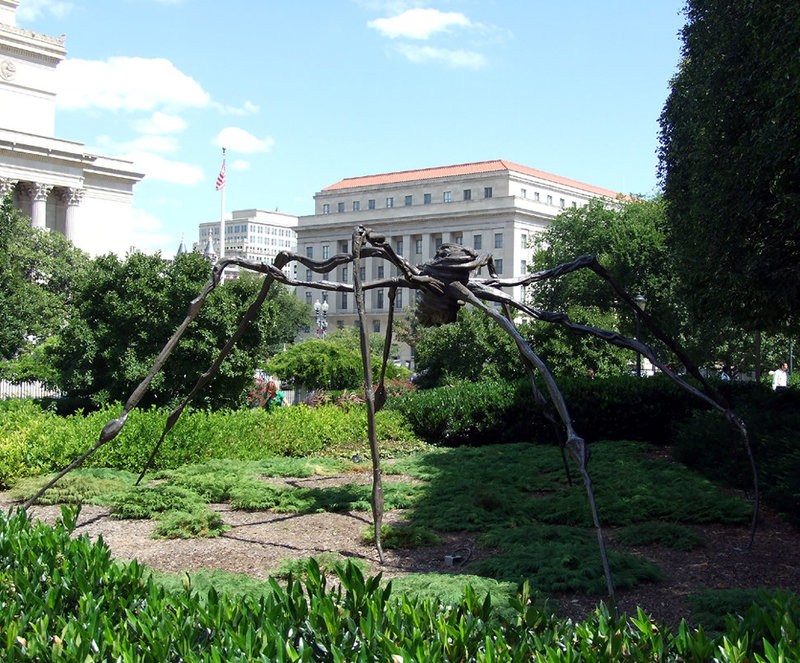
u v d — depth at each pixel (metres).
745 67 10.46
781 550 7.04
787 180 9.45
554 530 7.43
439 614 3.59
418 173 84.81
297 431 13.30
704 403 13.76
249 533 7.71
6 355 21.56
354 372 23.69
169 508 8.45
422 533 7.27
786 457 8.81
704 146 11.43
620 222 36.50
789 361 35.34
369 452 13.14
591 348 23.11
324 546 7.18
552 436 14.04
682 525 8.00
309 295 86.31
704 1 12.15
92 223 65.69
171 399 15.57
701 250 11.29
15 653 3.22
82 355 15.54
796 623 3.38
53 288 39.34
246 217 144.88
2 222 21.36
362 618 3.26
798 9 8.68
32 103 60.28
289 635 3.29
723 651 3.00
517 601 3.51
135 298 15.24
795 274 9.70
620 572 6.05
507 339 23.31
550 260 39.50
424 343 25.20
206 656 3.00
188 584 4.10
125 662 2.96
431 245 78.06
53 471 10.42
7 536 4.85
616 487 9.28
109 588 3.95
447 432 14.47
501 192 76.88
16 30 58.56
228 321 15.47
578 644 3.27
